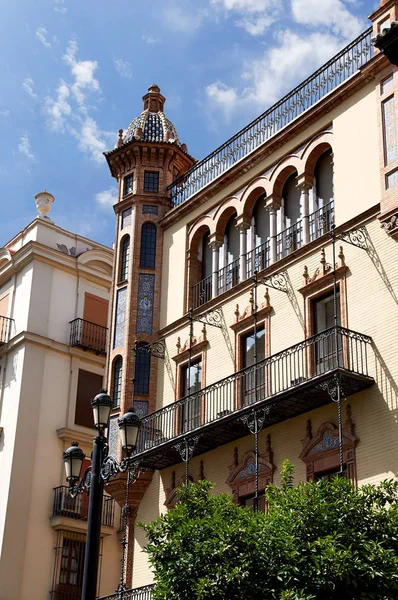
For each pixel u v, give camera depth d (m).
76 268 38.69
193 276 30.61
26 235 39.03
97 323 39.03
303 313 25.02
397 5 25.16
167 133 33.91
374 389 22.14
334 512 17.31
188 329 29.56
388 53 22.91
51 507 34.66
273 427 24.75
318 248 25.20
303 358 24.28
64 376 36.94
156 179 33.47
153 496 28.58
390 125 23.72
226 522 17.86
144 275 31.97
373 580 16.55
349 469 21.98
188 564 17.50
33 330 36.41
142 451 27.53
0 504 33.84
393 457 21.06
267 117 29.39
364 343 22.78
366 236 23.73
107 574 35.16
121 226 33.41
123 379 30.50
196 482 26.75
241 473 25.33
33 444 34.91
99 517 18.11
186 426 28.05
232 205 29.47
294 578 16.50
